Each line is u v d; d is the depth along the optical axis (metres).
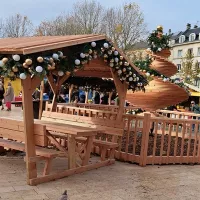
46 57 5.15
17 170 6.43
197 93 23.84
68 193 5.30
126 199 5.23
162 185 6.11
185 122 7.86
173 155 8.05
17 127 6.22
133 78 7.38
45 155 5.81
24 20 42.56
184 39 63.56
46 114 9.25
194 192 5.84
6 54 5.24
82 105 11.07
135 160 7.50
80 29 39.94
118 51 6.76
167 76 9.73
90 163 7.23
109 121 7.79
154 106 9.95
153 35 9.70
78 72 8.83
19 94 24.62
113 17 40.94
